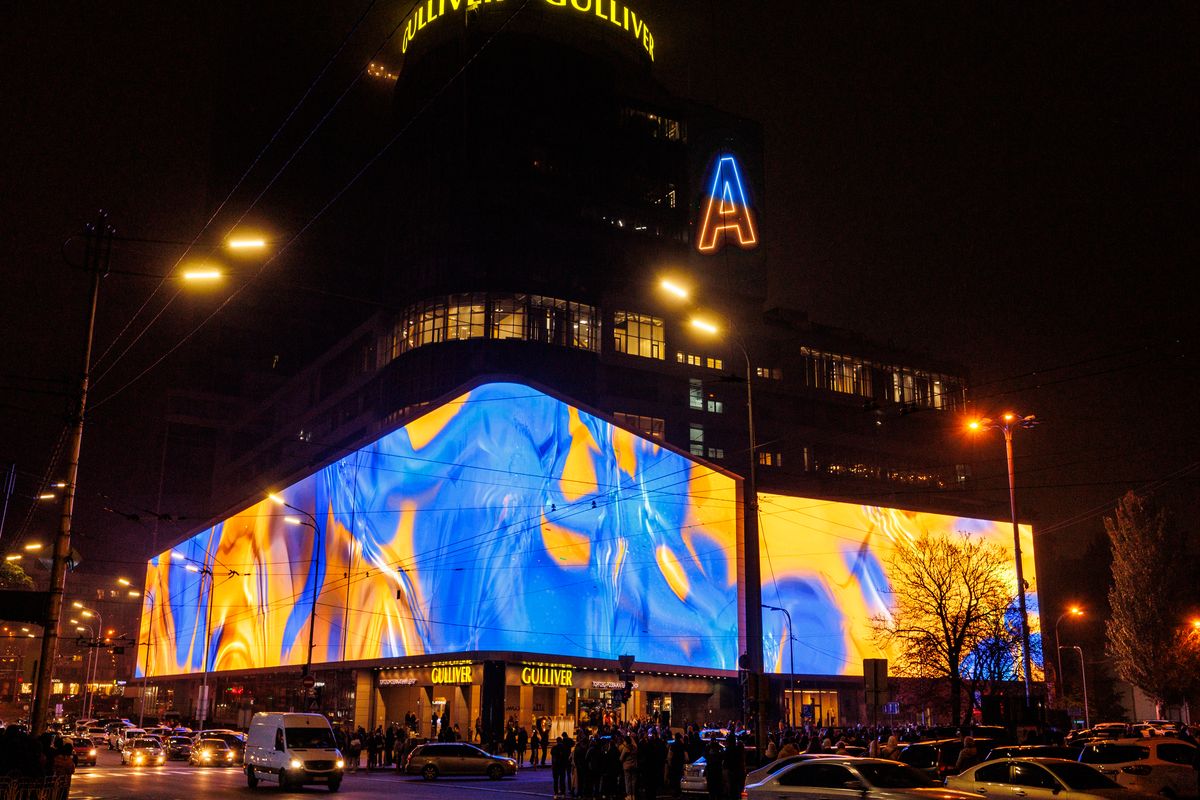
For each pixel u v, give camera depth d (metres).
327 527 65.69
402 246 93.00
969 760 22.30
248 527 78.75
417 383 81.50
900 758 26.27
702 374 92.38
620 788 26.52
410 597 55.81
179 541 96.19
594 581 55.06
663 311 92.44
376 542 59.72
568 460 56.00
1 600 21.00
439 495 55.88
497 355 80.75
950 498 107.25
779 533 67.12
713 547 62.28
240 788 30.52
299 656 65.69
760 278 103.31
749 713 24.02
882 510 72.50
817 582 67.62
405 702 57.59
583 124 96.06
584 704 54.62
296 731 29.94
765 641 63.97
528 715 51.84
